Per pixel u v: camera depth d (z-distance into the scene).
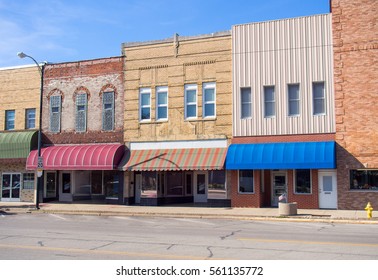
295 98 24.48
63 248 11.56
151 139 27.38
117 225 17.92
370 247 11.49
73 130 29.62
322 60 23.83
